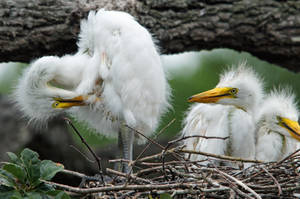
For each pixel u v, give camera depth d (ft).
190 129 33.60
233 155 31.78
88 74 30.91
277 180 25.67
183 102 46.39
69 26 34.86
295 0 38.50
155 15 36.32
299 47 38.68
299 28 38.29
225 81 32.27
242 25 37.86
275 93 35.91
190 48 38.58
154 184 24.59
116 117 31.01
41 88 31.53
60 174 36.22
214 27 37.42
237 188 23.76
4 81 50.39
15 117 42.06
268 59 40.70
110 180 28.58
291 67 40.88
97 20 31.30
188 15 36.99
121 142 31.65
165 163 25.62
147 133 30.50
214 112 32.27
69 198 23.44
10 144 40.40
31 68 31.40
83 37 32.99
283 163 26.94
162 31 36.45
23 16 34.19
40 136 40.52
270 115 33.30
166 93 31.94
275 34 38.24
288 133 32.78
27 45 34.58
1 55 34.99
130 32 29.58
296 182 25.49
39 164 24.86
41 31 34.50
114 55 29.58
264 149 32.78
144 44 29.37
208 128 32.12
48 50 35.60
